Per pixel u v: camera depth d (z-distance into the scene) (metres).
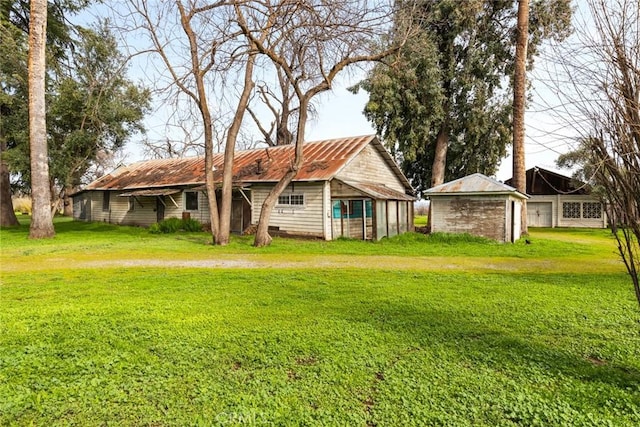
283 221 18.14
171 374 3.63
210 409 3.04
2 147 21.86
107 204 27.41
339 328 4.87
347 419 2.91
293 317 5.35
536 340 4.50
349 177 18.14
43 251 12.34
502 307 5.82
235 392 3.30
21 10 20.14
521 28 17.61
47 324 5.04
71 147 23.36
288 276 8.28
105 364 3.83
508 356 4.03
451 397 3.22
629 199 3.15
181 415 2.96
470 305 5.94
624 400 3.17
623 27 3.00
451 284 7.49
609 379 3.53
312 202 17.11
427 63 22.16
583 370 3.70
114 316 5.38
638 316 5.36
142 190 24.38
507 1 22.36
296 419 2.89
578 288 7.11
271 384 3.44
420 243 15.19
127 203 25.69
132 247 13.51
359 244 14.86
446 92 24.20
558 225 28.00
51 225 16.61
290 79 13.40
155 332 4.73
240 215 20.42
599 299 6.28
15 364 3.81
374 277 8.21
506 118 23.19
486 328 4.88
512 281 7.78
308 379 3.53
